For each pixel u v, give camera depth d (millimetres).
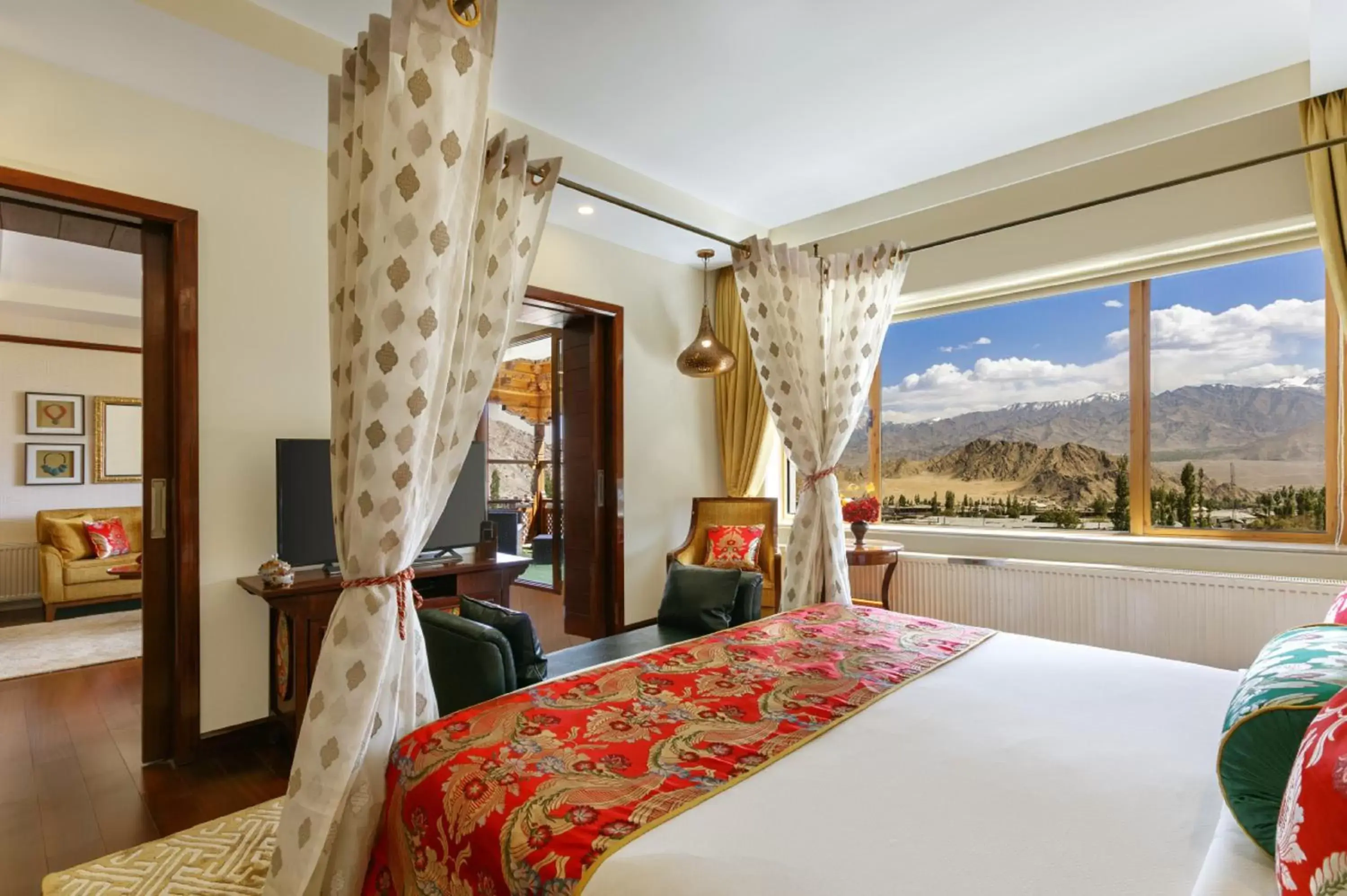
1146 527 3746
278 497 3006
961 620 4125
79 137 2596
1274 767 1020
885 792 1253
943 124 3398
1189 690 1807
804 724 1584
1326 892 779
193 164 2871
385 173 1661
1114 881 985
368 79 1778
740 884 972
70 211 2682
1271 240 3264
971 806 1199
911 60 2850
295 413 3146
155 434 2852
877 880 986
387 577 1722
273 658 3051
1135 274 3674
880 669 1998
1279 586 3104
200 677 2863
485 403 1994
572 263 4387
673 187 4141
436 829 1320
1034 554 3951
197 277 2861
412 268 1661
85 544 5812
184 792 2559
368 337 1713
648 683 1883
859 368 3338
